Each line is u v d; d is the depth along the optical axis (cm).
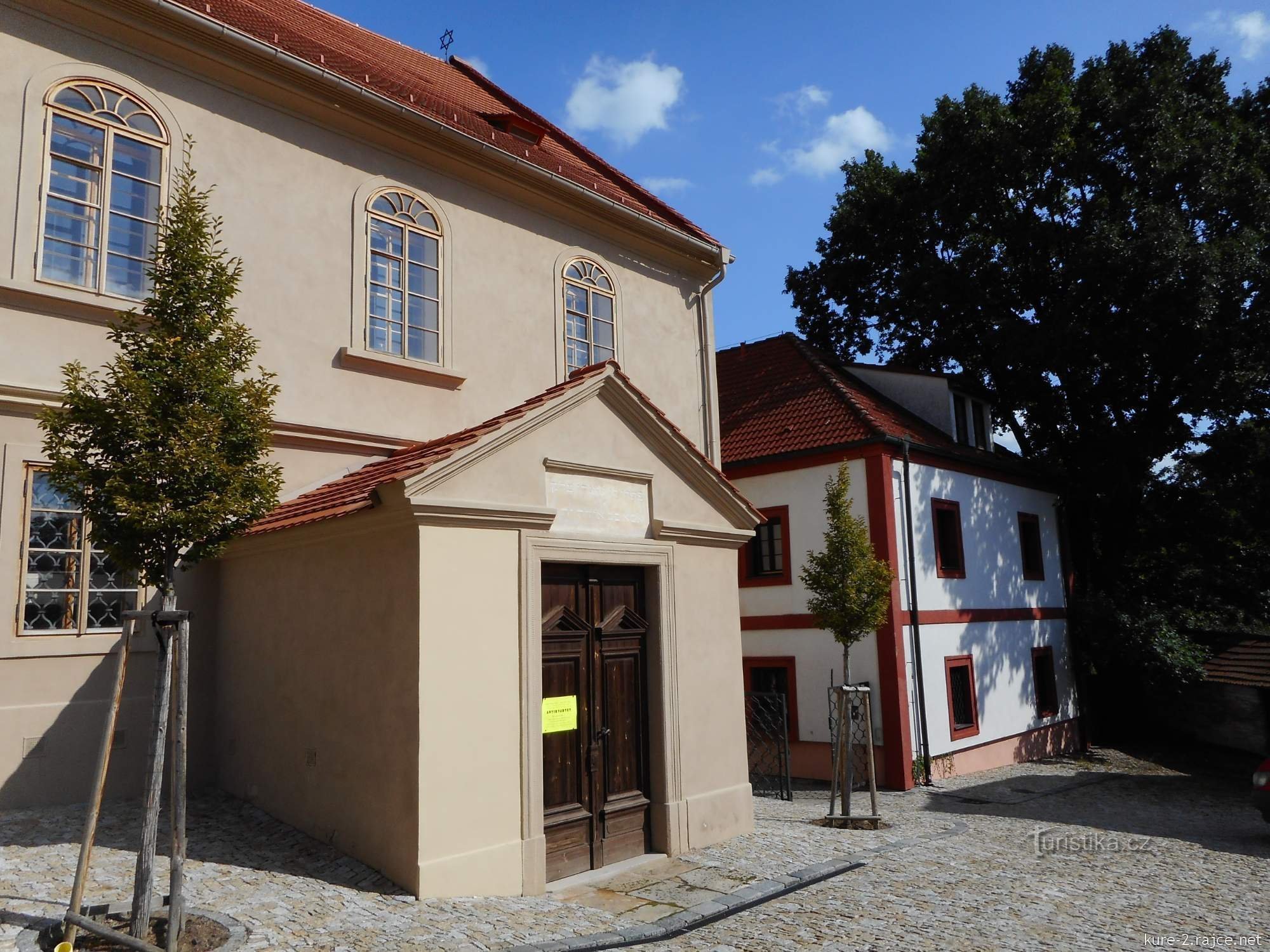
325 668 767
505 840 717
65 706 802
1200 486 2278
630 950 610
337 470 1012
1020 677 2016
